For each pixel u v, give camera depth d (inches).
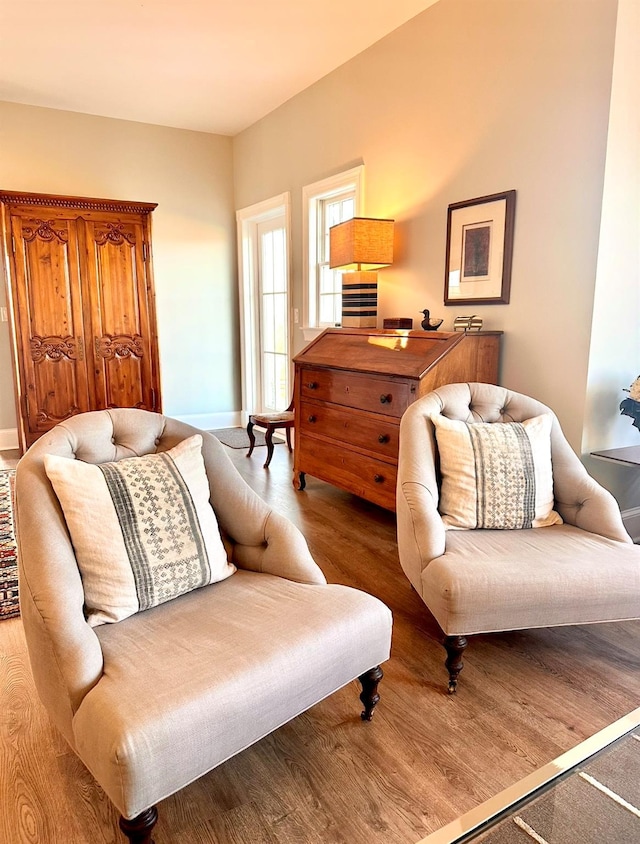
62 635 49.6
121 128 197.0
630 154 97.7
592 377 102.3
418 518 76.2
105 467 60.9
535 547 75.7
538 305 108.5
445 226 127.2
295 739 62.7
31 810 53.4
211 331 225.0
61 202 171.3
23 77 161.3
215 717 46.6
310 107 168.9
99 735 43.9
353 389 124.8
